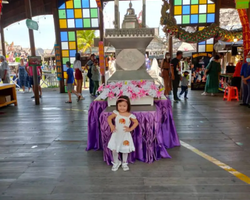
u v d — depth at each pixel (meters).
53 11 8.09
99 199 1.92
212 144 3.13
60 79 8.46
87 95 7.89
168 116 3.04
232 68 8.05
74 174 2.38
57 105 6.21
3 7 8.83
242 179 2.19
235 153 2.82
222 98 6.82
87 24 8.20
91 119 3.04
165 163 2.58
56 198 1.96
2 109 5.84
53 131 3.90
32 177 2.33
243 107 5.50
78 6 8.11
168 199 1.90
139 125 2.57
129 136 2.44
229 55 10.60
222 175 2.28
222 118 4.50
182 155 2.79
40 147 3.17
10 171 2.47
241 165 2.49
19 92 9.16
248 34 5.89
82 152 2.97
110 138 2.52
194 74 8.55
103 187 2.11
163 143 2.97
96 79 7.50
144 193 2.00
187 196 1.94
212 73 7.17
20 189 2.11
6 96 6.01
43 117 4.91
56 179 2.28
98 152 2.96
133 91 2.71
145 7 3.11
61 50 8.40
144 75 3.02
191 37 7.00
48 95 8.12
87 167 2.53
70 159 2.76
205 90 7.41
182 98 6.89
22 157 2.84
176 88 6.20
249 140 3.27
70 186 2.14
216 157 2.71
